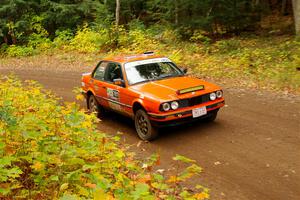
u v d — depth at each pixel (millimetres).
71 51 22031
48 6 25609
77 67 18125
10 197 3947
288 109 8625
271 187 5137
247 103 9547
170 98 6977
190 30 18719
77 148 4867
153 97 7086
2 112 4879
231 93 10852
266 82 11414
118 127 8680
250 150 6469
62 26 25969
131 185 4270
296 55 13086
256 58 14242
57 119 6035
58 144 5160
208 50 16453
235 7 18219
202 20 17781
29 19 25141
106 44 21125
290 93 10055
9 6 23938
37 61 20844
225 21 18391
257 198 4898
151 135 7367
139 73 8094
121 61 8453
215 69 13805
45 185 4203
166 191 4812
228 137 7203
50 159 4484
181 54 16609
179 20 19453
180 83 7625
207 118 8164
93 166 4207
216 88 7586
